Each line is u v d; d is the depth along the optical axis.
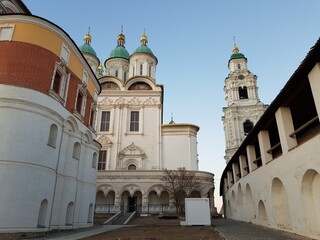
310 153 11.87
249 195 23.47
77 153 21.17
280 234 14.11
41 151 16.28
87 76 23.97
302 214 12.80
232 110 59.69
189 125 45.19
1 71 16.22
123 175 36.88
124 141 44.34
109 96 47.19
